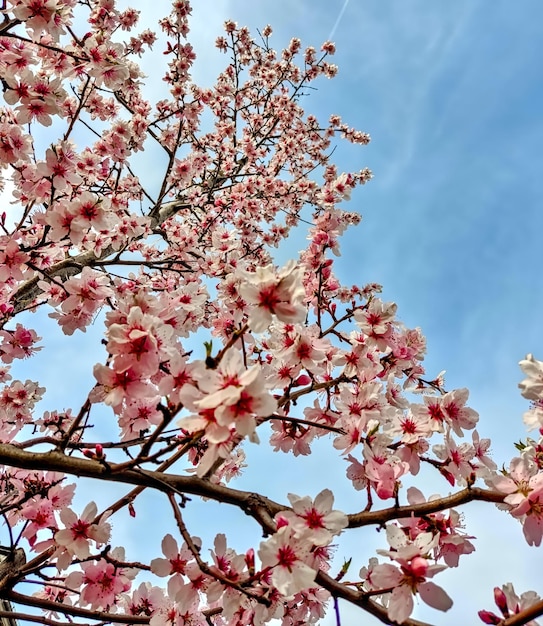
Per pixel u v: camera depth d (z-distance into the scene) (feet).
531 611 4.94
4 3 11.34
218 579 5.78
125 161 19.98
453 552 6.92
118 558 7.95
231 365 5.37
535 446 8.12
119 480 6.49
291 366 9.27
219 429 5.13
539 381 7.09
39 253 13.39
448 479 7.97
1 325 13.24
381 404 9.02
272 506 6.55
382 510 6.64
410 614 5.31
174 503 6.35
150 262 16.96
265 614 5.97
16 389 13.61
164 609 7.80
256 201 27.61
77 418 6.48
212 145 34.24
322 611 8.30
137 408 7.77
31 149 12.72
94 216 10.53
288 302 5.96
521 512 6.60
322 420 10.19
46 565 7.68
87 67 13.52
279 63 37.65
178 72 25.02
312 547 6.23
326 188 12.99
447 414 8.48
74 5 14.76
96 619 7.55
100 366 6.18
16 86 12.05
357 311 9.84
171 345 7.04
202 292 11.10
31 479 9.25
